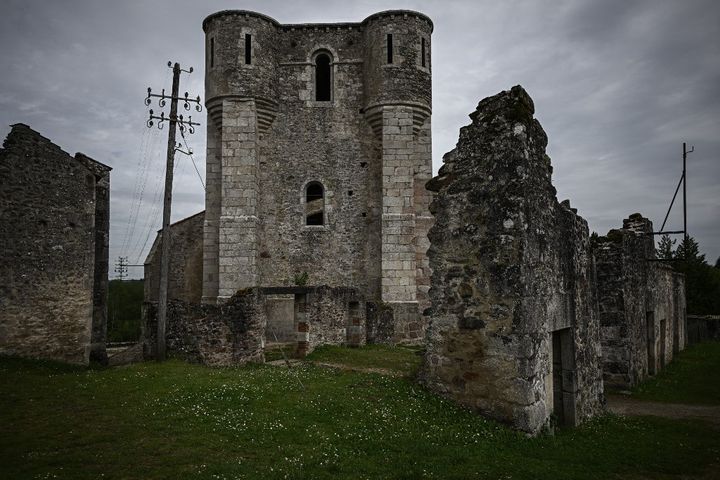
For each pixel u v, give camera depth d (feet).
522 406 23.62
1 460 18.65
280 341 67.15
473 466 19.44
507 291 24.54
